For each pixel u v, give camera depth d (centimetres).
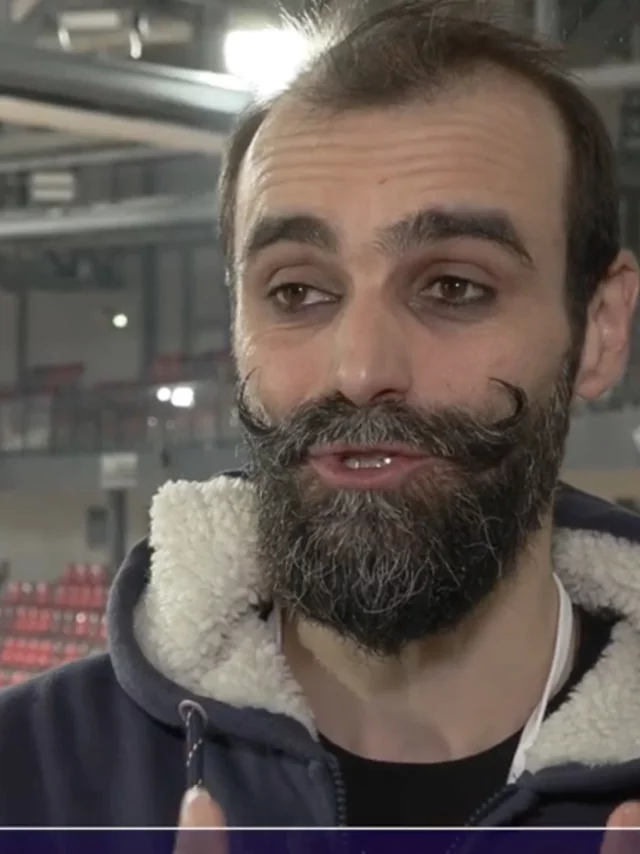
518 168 59
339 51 61
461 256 57
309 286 59
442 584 56
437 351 56
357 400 55
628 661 62
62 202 414
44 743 61
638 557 67
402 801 59
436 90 58
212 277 642
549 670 64
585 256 65
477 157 58
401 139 57
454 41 60
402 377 55
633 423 328
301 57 65
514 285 58
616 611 67
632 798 57
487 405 57
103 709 63
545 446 60
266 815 57
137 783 59
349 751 61
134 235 480
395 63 59
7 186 533
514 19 65
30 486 469
